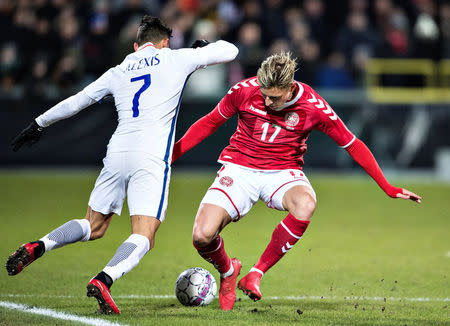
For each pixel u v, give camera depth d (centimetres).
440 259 2594
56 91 5372
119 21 5384
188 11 5816
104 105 5266
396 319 1675
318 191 4644
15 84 5462
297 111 1797
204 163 5425
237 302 1900
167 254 2667
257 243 2925
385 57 5800
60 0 5744
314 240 3019
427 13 6069
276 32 5562
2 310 1703
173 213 3741
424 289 2086
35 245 1598
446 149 5406
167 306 1803
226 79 5384
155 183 1708
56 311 1694
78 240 1712
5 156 5319
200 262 2506
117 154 1727
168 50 1783
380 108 5412
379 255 2673
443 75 5878
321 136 5369
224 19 5850
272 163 1845
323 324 1606
